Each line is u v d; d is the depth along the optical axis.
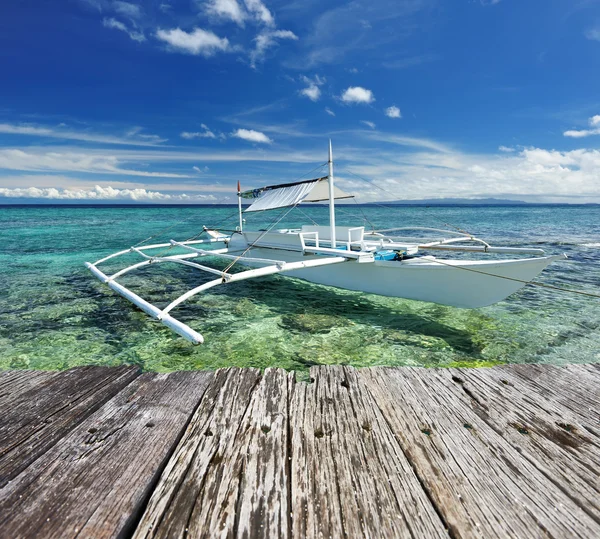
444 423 1.93
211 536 1.23
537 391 2.28
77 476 1.52
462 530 1.27
